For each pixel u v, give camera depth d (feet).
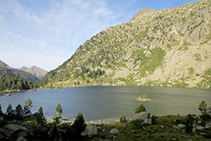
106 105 293.23
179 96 389.60
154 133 92.02
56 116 173.37
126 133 95.96
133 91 566.77
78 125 95.50
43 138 80.43
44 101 371.15
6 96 547.90
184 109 235.20
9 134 79.87
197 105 266.77
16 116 184.44
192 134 85.81
